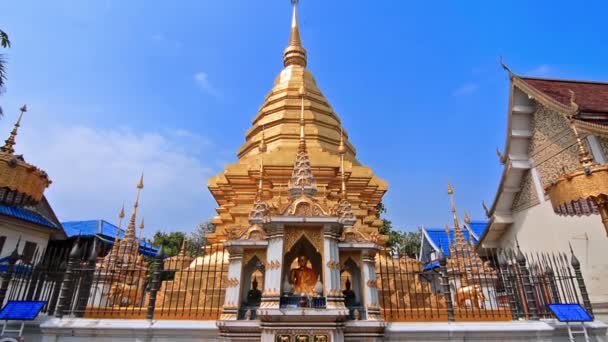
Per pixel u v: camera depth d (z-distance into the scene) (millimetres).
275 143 17312
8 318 8984
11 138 9055
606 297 15023
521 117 19953
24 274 10273
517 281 10906
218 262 11969
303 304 8203
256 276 9969
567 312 10102
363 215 14430
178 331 9109
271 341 7777
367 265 9211
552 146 18328
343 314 7945
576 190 9945
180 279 10414
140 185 16031
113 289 11648
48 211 28094
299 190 9500
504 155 20688
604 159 14961
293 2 24438
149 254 24422
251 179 15016
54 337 9125
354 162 17891
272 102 19641
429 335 9367
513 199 21281
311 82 20922
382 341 8578
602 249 15617
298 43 23094
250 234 9109
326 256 8602
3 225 23500
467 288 12672
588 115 15953
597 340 10188
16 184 8609
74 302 9891
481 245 22906
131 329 9109
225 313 8500
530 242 19797
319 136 17453
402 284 11102
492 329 9500
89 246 27266
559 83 20281
